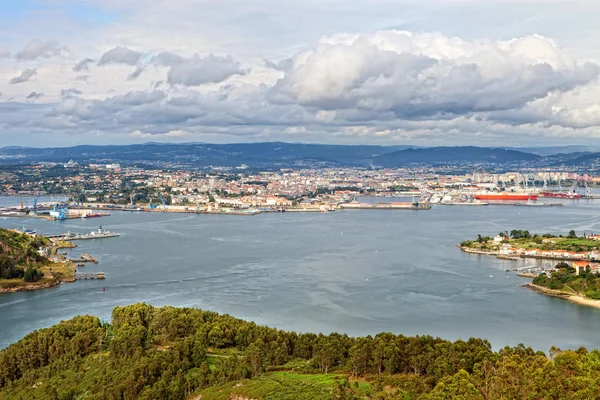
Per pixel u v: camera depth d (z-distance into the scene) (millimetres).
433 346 182000
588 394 133750
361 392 156875
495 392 142375
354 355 174875
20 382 182125
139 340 194750
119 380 170000
